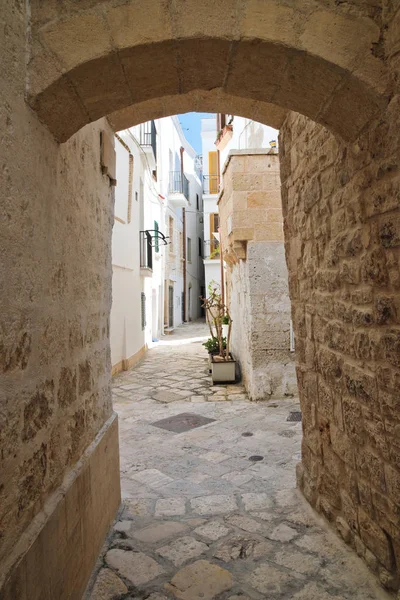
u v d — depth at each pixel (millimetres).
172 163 19078
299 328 3119
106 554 2406
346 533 2357
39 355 1643
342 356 2314
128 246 9539
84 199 2350
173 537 2578
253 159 6043
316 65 1707
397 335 1721
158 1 1629
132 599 2021
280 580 2127
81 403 2242
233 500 3084
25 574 1391
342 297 2285
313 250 2740
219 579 2154
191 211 24703
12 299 1383
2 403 1312
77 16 1602
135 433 4816
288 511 2869
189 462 3895
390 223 1725
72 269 2107
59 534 1741
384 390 1852
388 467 1858
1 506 1307
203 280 28391
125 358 9055
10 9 1427
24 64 1528
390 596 1921
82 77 1646
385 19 1652
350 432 2246
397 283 1704
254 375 6047
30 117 1567
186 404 6043
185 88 1966
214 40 1645
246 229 6027
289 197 3256
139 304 10758
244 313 6777
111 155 2969
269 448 4191
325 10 1664
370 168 1879
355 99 1777
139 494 3250
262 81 1906
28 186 1528
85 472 2150
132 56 1663
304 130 2811
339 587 2051
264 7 1651
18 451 1438
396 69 1596
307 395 2975
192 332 17438
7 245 1343
